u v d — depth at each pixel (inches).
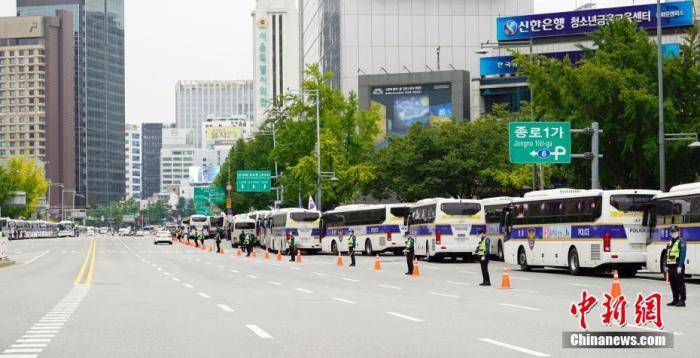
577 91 2049.7
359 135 3400.6
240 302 1018.1
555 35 3976.4
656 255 1437.0
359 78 4311.0
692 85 2031.3
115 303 1007.0
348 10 4547.2
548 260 1674.5
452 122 3235.7
